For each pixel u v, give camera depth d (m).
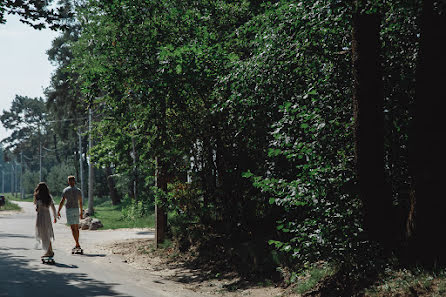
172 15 12.44
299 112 8.11
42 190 10.69
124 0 12.20
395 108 8.08
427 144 6.96
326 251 7.38
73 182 13.28
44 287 7.56
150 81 11.07
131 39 12.22
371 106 7.47
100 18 13.73
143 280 9.66
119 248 15.02
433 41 6.91
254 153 11.51
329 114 8.09
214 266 11.23
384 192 7.48
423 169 6.97
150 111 12.16
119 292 7.74
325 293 7.44
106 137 16.23
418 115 7.09
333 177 7.71
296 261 9.17
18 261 10.47
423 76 7.02
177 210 13.38
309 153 7.75
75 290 7.51
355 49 7.56
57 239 17.84
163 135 12.48
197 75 10.38
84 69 15.10
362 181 7.51
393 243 7.41
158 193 13.30
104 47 12.96
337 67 8.56
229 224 11.98
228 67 9.93
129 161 16.91
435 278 6.31
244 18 13.79
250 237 11.41
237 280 9.93
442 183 6.87
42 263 10.46
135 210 29.30
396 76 8.15
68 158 87.25
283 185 7.75
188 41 12.15
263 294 8.62
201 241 12.73
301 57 8.72
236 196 11.77
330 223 7.47
